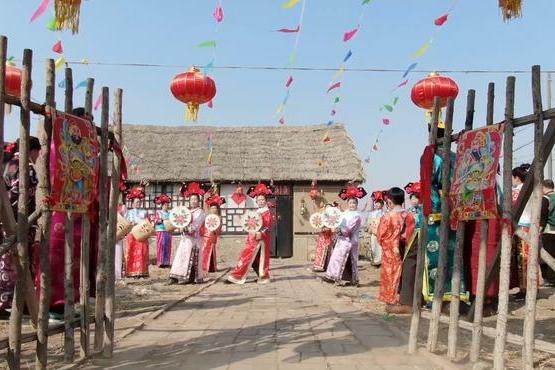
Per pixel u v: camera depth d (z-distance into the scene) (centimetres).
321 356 532
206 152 2372
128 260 1420
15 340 399
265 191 1360
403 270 801
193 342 598
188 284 1284
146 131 2495
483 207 466
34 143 609
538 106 421
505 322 441
